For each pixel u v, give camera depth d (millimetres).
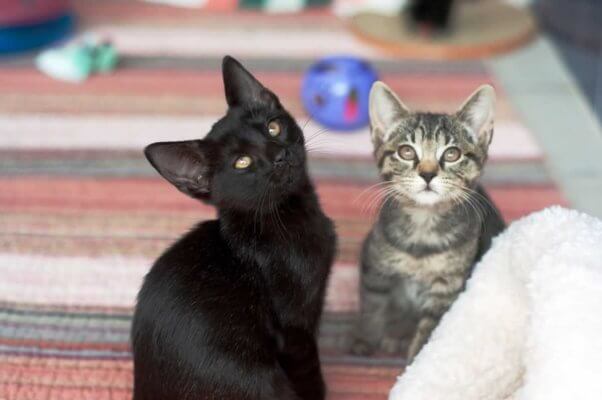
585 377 1619
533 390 1665
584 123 3480
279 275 1948
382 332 2336
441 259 2121
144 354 1849
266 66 3967
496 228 2330
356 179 3061
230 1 4715
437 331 1990
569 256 1837
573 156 3219
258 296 1925
